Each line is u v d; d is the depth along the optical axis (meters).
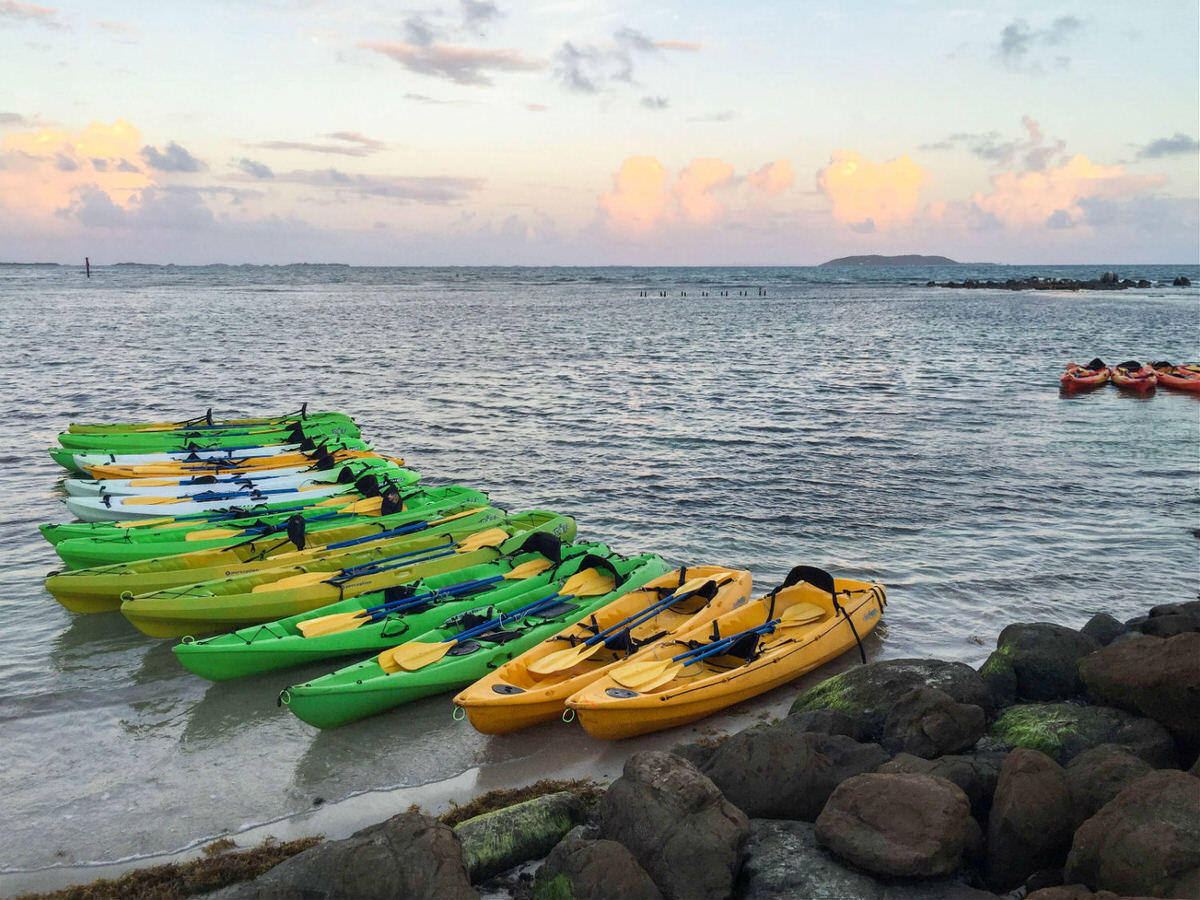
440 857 7.08
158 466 22.39
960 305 103.75
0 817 9.03
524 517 18.09
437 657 11.73
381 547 15.99
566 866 7.20
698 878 7.23
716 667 12.23
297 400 36.16
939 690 9.60
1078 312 88.94
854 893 7.06
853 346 57.47
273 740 10.69
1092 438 28.56
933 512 20.33
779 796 8.39
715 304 109.06
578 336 64.94
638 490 22.28
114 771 9.95
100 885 7.81
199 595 13.62
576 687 11.05
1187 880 6.38
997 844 7.51
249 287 154.25
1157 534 18.72
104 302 99.75
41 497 21.47
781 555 17.50
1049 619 14.33
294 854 8.28
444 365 47.34
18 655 12.98
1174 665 8.89
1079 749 8.86
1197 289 142.50
